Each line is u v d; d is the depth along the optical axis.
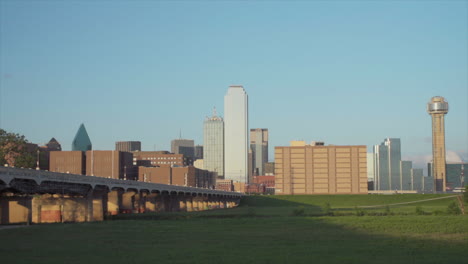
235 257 63.38
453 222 113.50
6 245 76.31
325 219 123.12
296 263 59.38
